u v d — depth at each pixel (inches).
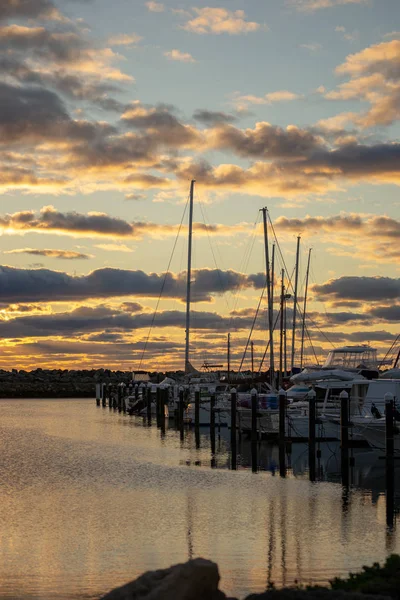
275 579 775.7
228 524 1026.7
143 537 954.1
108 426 2778.1
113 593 450.0
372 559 855.7
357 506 1154.7
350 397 1884.8
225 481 1391.5
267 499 1208.2
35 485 1343.5
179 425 2581.2
